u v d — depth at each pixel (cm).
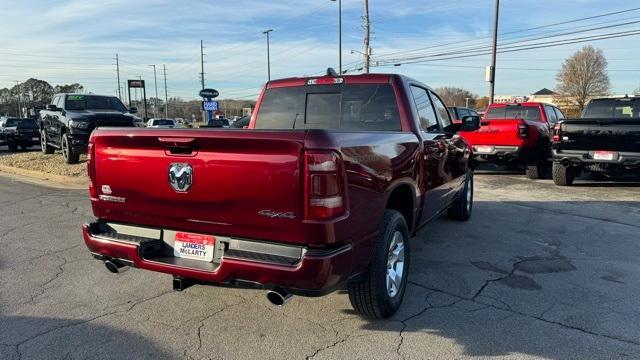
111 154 360
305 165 286
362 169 323
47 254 559
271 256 306
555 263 523
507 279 473
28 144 2462
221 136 305
